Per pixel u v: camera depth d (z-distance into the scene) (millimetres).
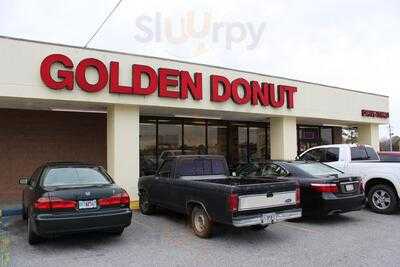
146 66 12039
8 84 10109
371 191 11234
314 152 12945
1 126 13094
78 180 7879
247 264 6461
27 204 8289
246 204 7410
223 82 13758
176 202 9109
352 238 8156
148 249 7383
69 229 7051
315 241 7934
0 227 9148
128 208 7766
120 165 11859
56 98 10664
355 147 12250
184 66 12992
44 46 10586
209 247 7512
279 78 15758
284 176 10109
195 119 16969
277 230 8945
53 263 6547
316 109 17219
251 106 14641
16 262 6598
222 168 10172
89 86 11031
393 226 9344
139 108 12938
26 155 13406
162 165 10141
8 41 10180
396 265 6340
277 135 16344
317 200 9328
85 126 14461
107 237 8273
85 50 11180
